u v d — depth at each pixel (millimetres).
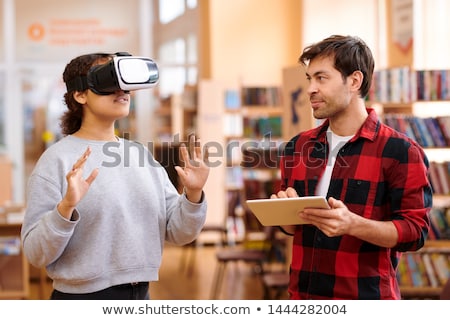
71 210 2242
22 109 11969
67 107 2553
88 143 2473
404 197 2406
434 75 5758
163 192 2588
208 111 10570
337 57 2418
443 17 7199
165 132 12125
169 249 10469
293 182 2637
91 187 2391
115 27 12281
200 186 2482
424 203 2426
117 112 2453
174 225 2557
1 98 11914
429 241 5555
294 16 12000
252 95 10148
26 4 11953
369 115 2512
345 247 2441
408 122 5562
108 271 2416
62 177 2400
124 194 2443
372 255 2443
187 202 2512
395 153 2436
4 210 6605
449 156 6301
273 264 8609
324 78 2441
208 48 11930
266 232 6812
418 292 5406
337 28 10680
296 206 2299
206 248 10539
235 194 10211
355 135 2492
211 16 11820
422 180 2418
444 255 5508
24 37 11961
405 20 6488
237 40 11891
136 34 12383
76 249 2383
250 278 8062
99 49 12234
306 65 2561
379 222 2328
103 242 2393
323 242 2482
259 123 9992
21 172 11953
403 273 5477
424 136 5551
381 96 5766
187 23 12656
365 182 2453
